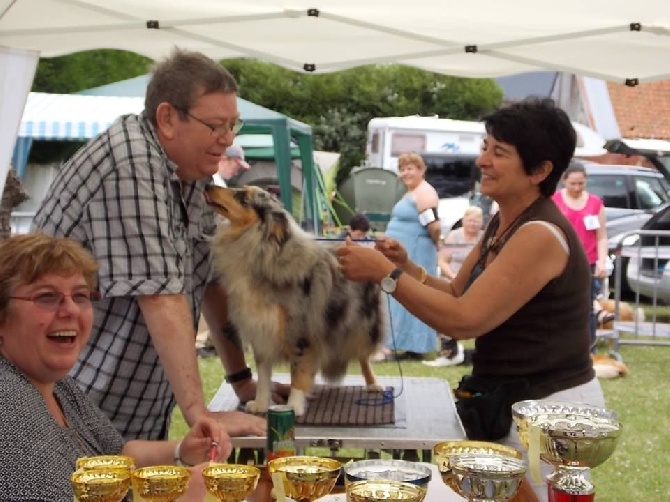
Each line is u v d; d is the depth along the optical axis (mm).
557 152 2953
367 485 1743
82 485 1632
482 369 3055
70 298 2113
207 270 3303
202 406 2754
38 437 1909
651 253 10211
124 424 3059
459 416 3076
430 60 5352
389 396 3441
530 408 2119
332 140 22219
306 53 5285
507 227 3072
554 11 4168
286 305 3164
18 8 4461
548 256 2865
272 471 1834
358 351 3521
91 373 2971
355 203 14781
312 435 2879
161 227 2826
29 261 2074
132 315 2910
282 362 3266
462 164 16281
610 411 2098
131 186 2795
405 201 8289
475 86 22766
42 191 13242
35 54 4418
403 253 3438
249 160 14375
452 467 1792
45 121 11242
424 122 16328
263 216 3164
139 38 4980
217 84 2908
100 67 22062
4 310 2084
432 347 8516
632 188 13703
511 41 4738
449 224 14938
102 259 2797
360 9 4348
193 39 4945
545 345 2910
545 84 22188
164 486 1680
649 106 21719
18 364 2115
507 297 2840
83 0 4418
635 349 10094
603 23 4336
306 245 3236
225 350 3482
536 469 1894
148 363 2977
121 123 2936
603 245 9039
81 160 2889
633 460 6102
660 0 3963
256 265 3143
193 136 2916
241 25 4676
